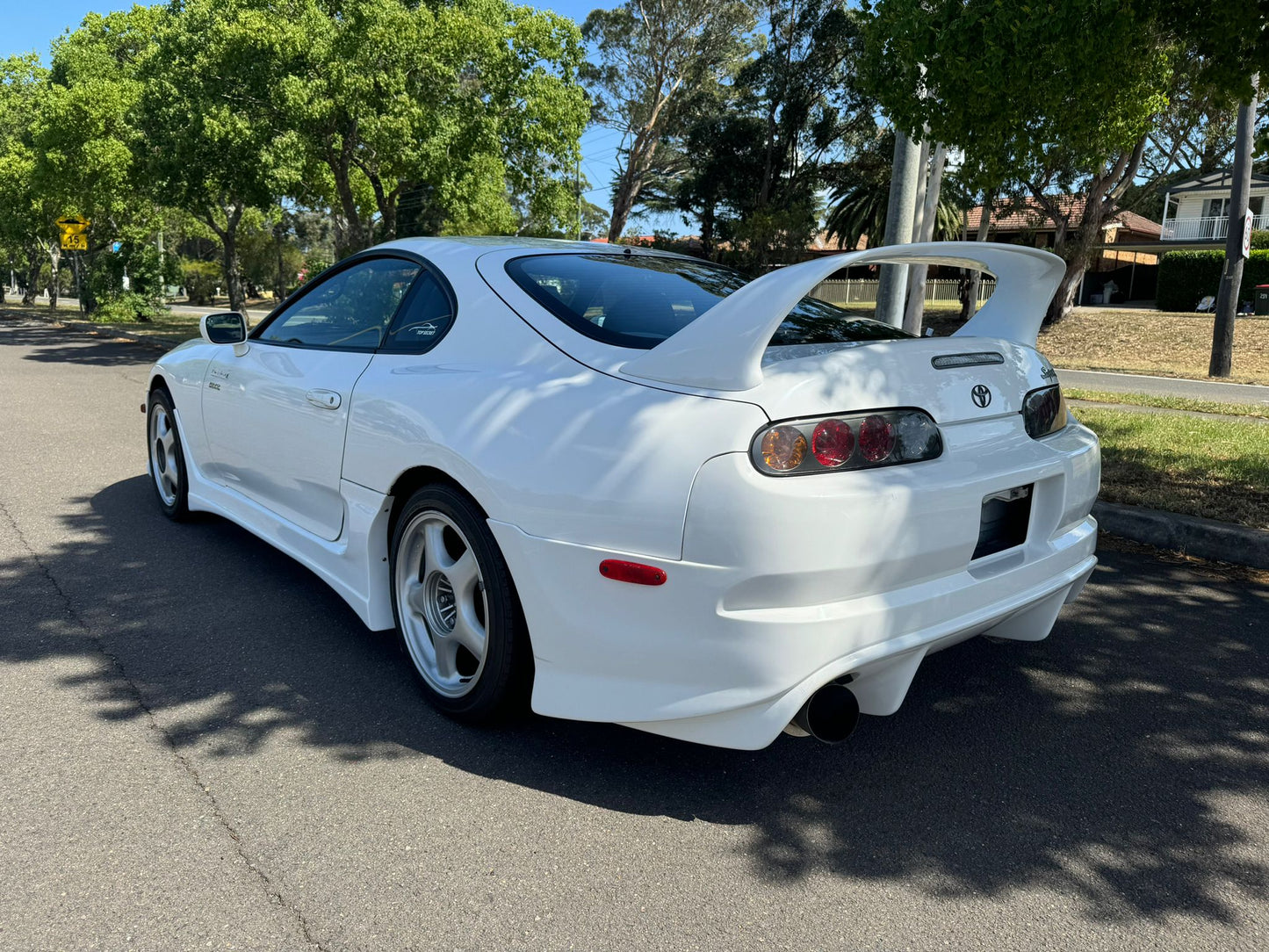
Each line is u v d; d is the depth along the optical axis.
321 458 3.18
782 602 2.08
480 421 2.53
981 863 2.17
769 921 1.95
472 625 2.64
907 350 2.38
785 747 2.70
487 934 1.89
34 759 2.52
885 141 35.47
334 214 30.11
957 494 2.27
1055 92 5.22
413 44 17.00
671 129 40.84
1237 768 2.62
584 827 2.27
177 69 18.20
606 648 2.27
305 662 3.16
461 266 3.02
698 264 3.38
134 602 3.68
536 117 19.16
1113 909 2.02
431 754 2.60
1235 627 3.66
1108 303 38.72
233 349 4.00
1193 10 5.50
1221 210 40.16
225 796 2.36
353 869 2.08
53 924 1.88
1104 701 3.03
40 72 36.34
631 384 2.33
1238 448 6.57
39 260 46.09
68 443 7.17
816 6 34.84
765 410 2.08
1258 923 1.98
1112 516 4.88
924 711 2.94
